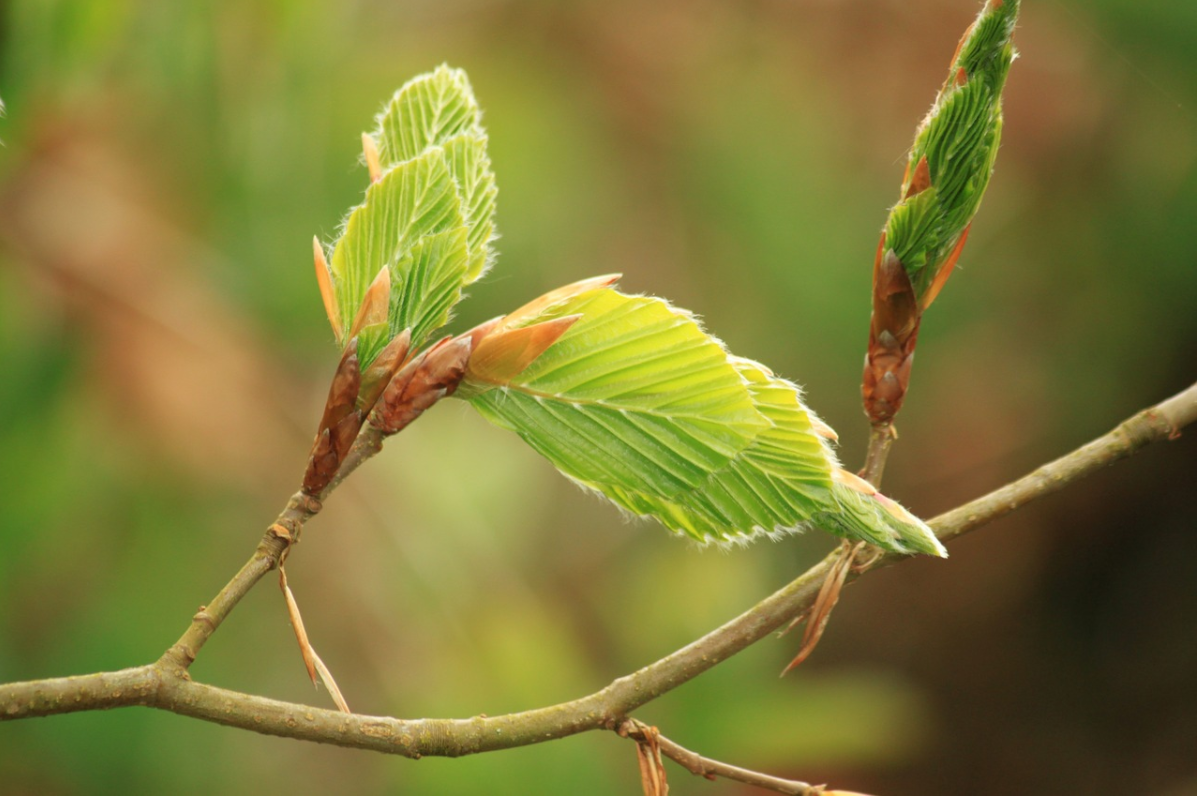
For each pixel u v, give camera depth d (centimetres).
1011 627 222
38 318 96
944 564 223
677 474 57
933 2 165
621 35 163
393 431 57
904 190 58
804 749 103
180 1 103
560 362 56
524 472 154
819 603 58
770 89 167
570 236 160
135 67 102
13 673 98
